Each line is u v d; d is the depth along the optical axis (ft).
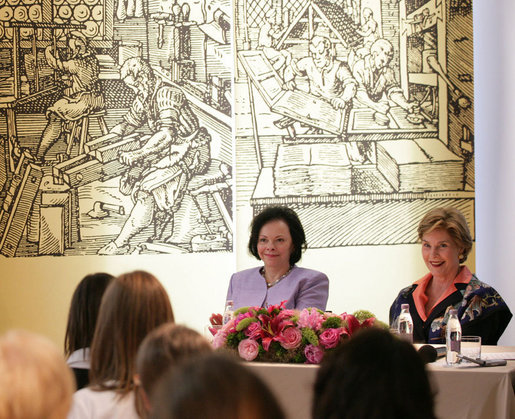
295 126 21.53
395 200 21.48
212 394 3.43
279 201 21.52
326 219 21.49
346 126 21.49
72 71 21.74
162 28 21.71
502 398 10.68
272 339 11.78
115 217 21.66
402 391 5.06
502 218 20.92
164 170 21.67
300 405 11.27
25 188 21.65
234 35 21.66
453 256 14.57
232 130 21.67
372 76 21.57
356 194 21.52
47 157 21.66
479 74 21.84
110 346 7.65
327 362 5.43
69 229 21.65
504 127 20.84
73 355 9.43
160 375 5.76
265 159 21.57
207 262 21.66
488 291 14.30
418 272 21.49
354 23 21.56
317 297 15.24
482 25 21.67
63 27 21.74
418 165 21.50
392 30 21.53
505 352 12.75
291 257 15.79
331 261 21.49
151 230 21.66
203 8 21.72
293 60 21.58
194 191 21.66
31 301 21.57
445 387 10.84
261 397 3.46
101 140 21.70
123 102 21.72
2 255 21.61
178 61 21.72
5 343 4.16
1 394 3.95
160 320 7.73
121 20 21.74
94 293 9.60
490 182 21.50
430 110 21.50
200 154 21.66
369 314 12.40
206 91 21.68
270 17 21.57
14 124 21.67
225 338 12.05
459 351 11.59
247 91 21.62
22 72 21.72
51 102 21.71
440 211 14.85
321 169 21.52
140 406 6.75
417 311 14.60
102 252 21.63
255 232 15.79
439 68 21.49
